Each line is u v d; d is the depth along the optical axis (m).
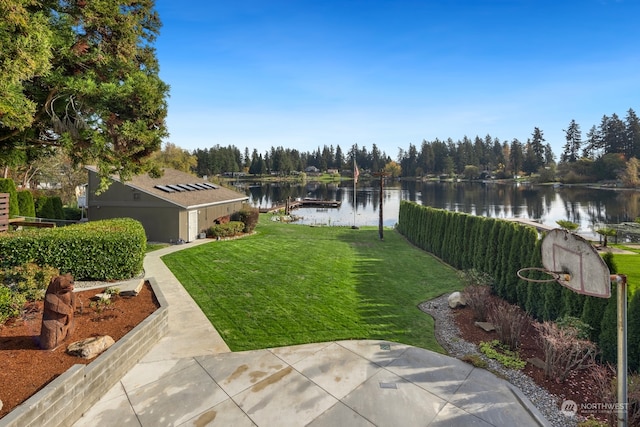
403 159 108.38
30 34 6.19
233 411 4.12
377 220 31.75
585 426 3.88
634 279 8.73
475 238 10.28
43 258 8.52
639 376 4.38
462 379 4.94
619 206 38.41
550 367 4.98
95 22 8.64
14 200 16.62
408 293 8.99
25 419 3.25
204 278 9.95
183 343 5.96
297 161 125.00
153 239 16.03
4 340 4.84
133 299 6.82
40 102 8.74
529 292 7.22
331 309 7.61
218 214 19.83
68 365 4.30
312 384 4.73
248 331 6.45
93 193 16.50
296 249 14.46
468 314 7.39
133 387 4.62
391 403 4.33
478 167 94.25
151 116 9.16
